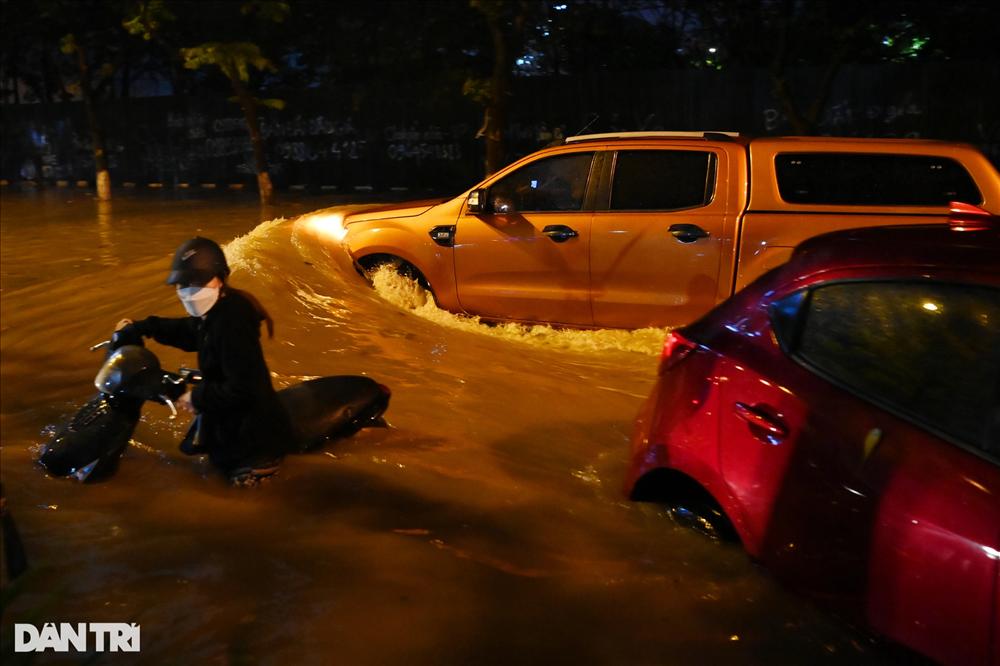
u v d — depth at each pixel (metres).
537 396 5.57
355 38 22.31
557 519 3.83
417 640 2.92
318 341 6.52
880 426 2.84
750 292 3.44
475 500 4.02
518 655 2.86
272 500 3.96
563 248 7.14
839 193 6.53
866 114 17.89
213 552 3.46
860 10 15.23
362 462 4.40
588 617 3.08
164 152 27.86
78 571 3.25
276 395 4.14
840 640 2.88
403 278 7.93
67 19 23.38
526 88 21.17
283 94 25.16
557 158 7.26
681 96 19.75
